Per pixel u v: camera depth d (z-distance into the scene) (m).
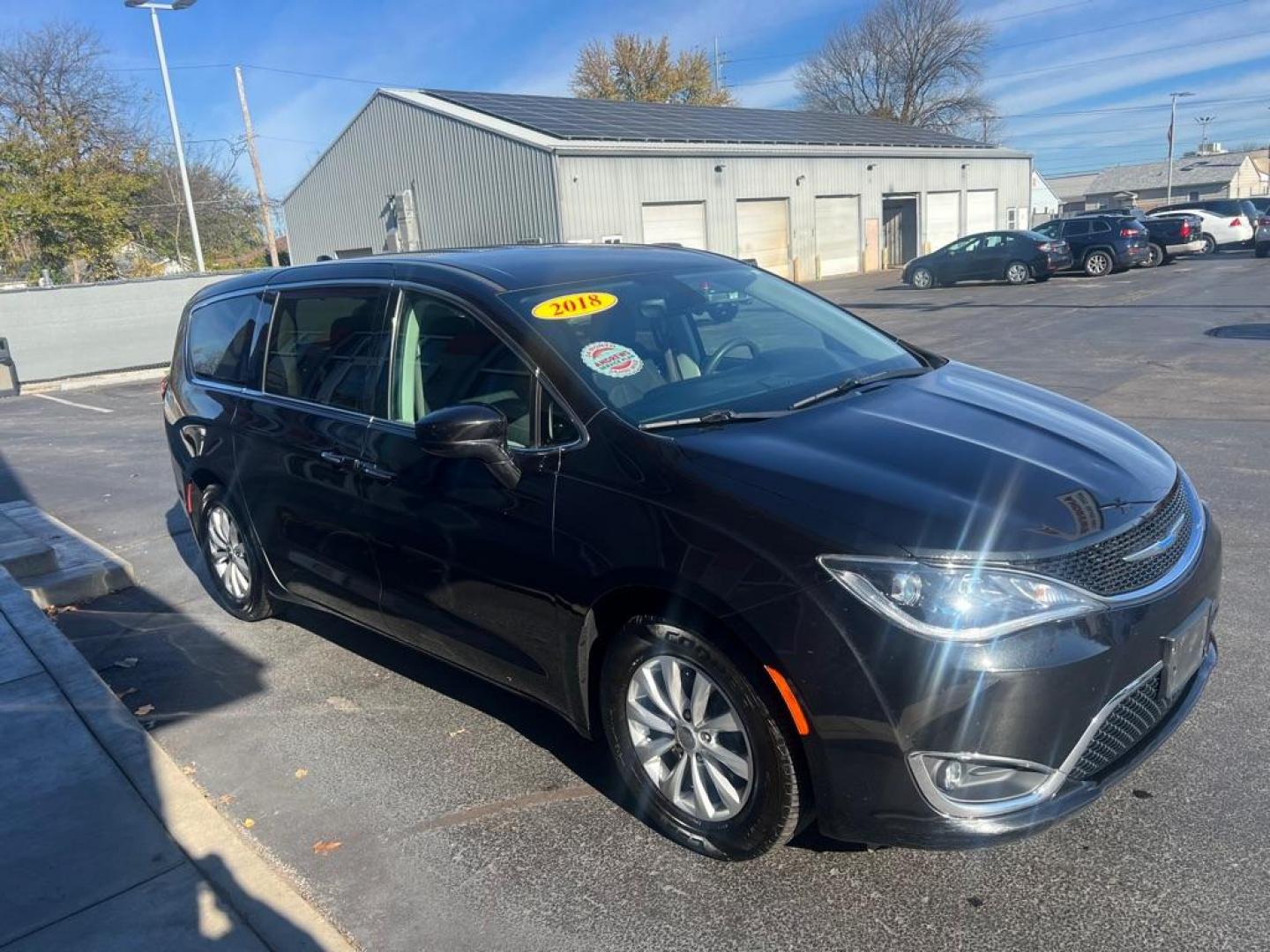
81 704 3.99
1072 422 3.35
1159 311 16.08
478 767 3.62
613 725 3.12
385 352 3.86
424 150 27.84
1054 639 2.43
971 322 16.75
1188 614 2.77
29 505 7.86
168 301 20.70
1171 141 71.06
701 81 60.66
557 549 3.05
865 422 3.14
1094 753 2.58
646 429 3.04
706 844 2.93
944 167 38.41
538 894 2.88
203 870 2.96
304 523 4.25
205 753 3.85
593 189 25.14
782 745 2.65
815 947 2.58
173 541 6.94
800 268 32.44
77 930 2.73
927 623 2.40
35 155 30.72
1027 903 2.67
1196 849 2.82
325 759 3.74
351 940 2.74
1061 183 102.00
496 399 3.38
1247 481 6.38
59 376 19.56
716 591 2.64
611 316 3.58
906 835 2.53
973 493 2.66
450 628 3.60
